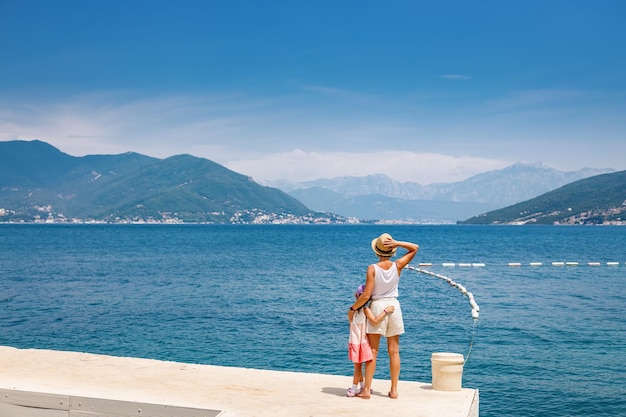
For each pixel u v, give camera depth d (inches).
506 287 1590.8
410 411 318.7
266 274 1968.5
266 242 5024.6
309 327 940.6
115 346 798.5
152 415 321.4
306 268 2228.1
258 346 794.2
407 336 862.5
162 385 365.4
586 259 2881.4
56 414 337.1
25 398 341.7
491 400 548.7
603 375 631.2
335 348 780.6
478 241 5452.8
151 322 991.6
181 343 817.5
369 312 342.0
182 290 1497.3
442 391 362.0
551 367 666.2
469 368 663.8
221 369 411.5
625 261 2709.2
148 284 1643.7
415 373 640.4
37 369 400.2
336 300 1290.6
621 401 543.2
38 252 3331.7
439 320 1009.5
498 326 944.9
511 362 691.4
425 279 1835.6
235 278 1823.3
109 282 1699.1
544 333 877.8
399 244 345.7
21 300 1289.4
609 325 953.5
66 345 807.1
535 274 2017.7
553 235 7411.4
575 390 576.7
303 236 6939.0
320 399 341.1
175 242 4926.2
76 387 354.9
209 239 5748.0
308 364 693.9
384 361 693.3
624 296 1380.4
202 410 314.7
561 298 1341.0
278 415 309.4
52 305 1210.0
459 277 1908.2
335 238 6186.0
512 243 4950.8
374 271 340.5
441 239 6033.5
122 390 350.6
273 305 1207.6
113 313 1096.2
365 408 324.2
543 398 553.6
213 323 980.6
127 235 6948.8
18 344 813.2
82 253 3245.6
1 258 2787.9
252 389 360.5
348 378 393.1
